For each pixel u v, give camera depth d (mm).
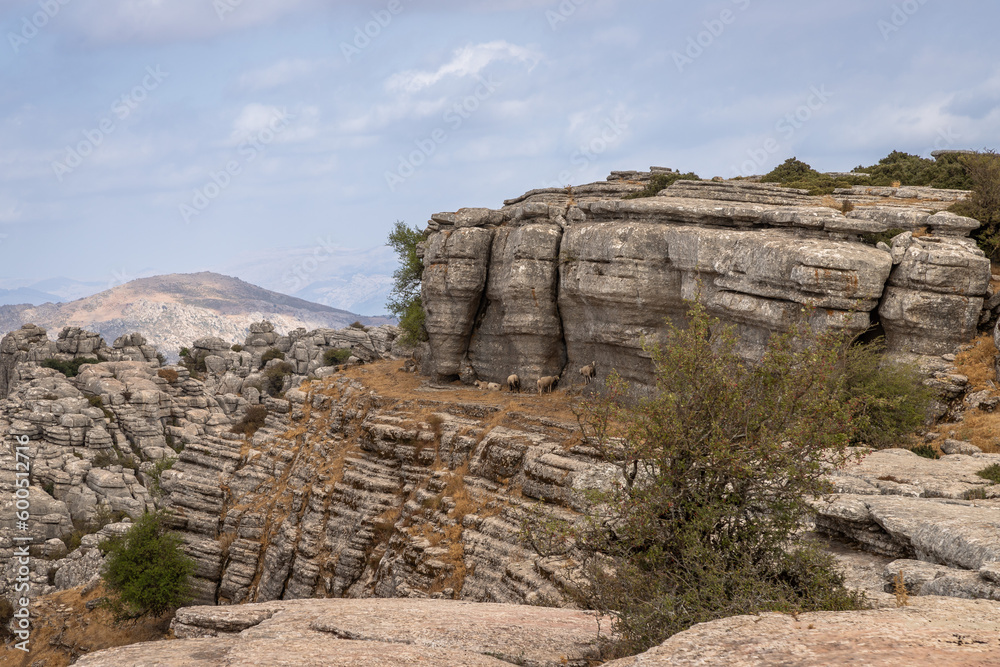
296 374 151750
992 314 32188
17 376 149250
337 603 13008
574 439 36656
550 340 50500
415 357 64625
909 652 7051
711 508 11695
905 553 16453
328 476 49281
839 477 20297
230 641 9789
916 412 28688
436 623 11219
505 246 53219
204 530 55344
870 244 35125
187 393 142875
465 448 41562
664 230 40438
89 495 101062
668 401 12367
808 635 7758
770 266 32781
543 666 9898
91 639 49625
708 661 7340
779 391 12398
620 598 11852
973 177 46500
